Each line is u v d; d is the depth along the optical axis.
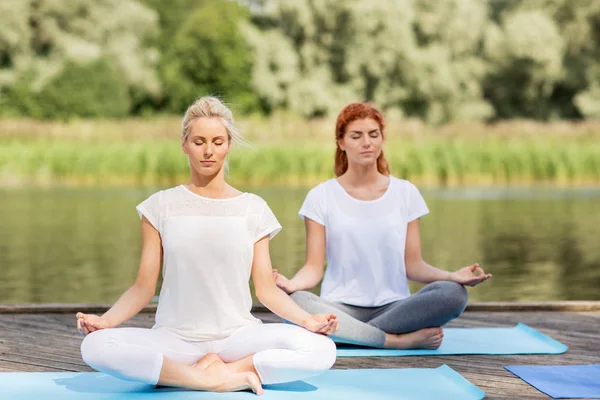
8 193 14.83
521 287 5.88
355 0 31.17
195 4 36.25
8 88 27.06
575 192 15.69
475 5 32.81
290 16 31.53
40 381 2.92
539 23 31.30
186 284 2.82
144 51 30.98
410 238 3.68
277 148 16.70
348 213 3.61
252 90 30.70
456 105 31.80
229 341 2.82
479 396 2.74
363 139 3.58
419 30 33.00
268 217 2.93
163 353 2.75
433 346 3.50
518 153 17.44
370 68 31.28
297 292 3.45
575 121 31.59
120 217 10.78
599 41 31.98
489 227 9.91
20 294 5.59
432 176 17.27
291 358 2.74
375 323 3.50
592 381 2.97
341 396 2.73
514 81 32.50
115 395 2.72
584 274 6.42
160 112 30.64
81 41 29.22
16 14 29.16
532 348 3.53
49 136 19.78
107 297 5.49
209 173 2.86
